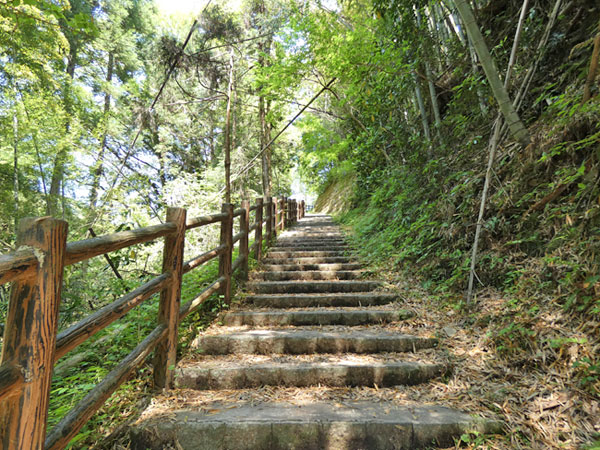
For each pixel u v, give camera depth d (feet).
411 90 17.11
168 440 5.37
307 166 39.37
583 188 7.11
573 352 6.01
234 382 6.94
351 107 24.30
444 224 11.33
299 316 9.70
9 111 22.99
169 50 23.26
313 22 19.07
